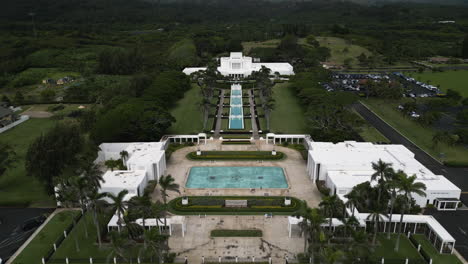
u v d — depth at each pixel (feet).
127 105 540.52
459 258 293.23
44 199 390.83
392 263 285.02
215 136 569.23
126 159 445.37
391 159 424.46
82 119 586.86
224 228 334.24
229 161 479.00
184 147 525.34
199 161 479.00
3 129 599.16
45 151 366.22
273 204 370.94
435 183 379.55
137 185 372.79
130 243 271.69
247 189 405.39
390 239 318.86
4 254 299.79
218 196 389.19
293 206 365.61
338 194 368.07
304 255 292.81
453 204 366.22
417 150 518.37
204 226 337.72
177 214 357.20
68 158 383.65
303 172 447.01
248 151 506.07
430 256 295.07
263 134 575.38
